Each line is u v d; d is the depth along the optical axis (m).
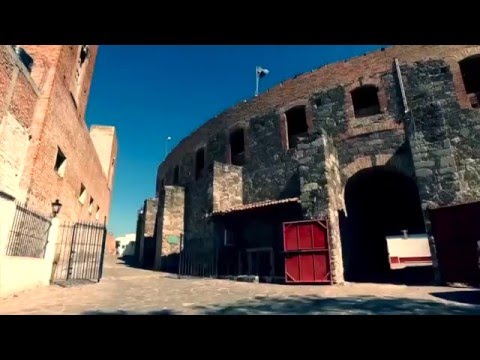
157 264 17.70
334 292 7.85
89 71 15.56
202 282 11.03
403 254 20.56
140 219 27.39
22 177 8.83
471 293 7.02
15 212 7.20
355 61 14.18
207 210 15.43
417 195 15.62
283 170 14.71
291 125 16.70
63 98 11.42
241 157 17.11
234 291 8.30
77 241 12.61
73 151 13.38
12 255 7.11
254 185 15.59
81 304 6.17
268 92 16.69
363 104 14.98
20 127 8.35
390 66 13.21
